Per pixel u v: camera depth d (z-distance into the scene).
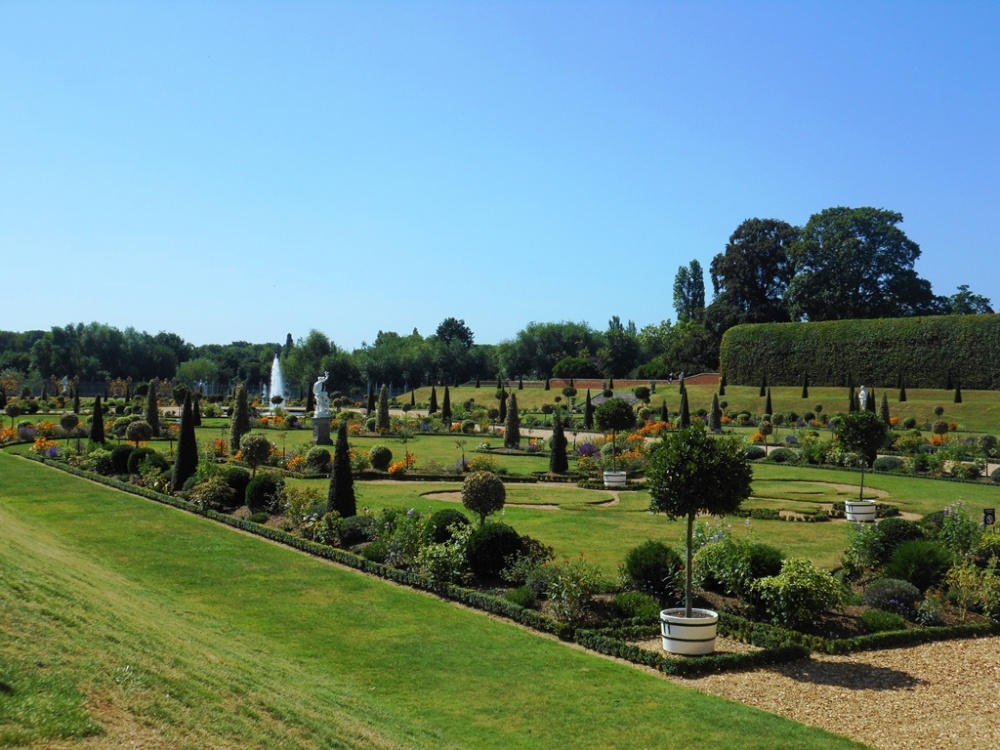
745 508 25.86
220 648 11.25
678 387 81.19
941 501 27.73
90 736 6.43
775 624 13.33
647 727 9.66
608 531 21.95
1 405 67.62
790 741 9.24
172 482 27.84
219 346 157.38
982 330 65.62
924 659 12.23
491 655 12.17
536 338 115.94
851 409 59.00
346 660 11.92
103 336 110.12
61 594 10.80
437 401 91.69
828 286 85.62
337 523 19.70
